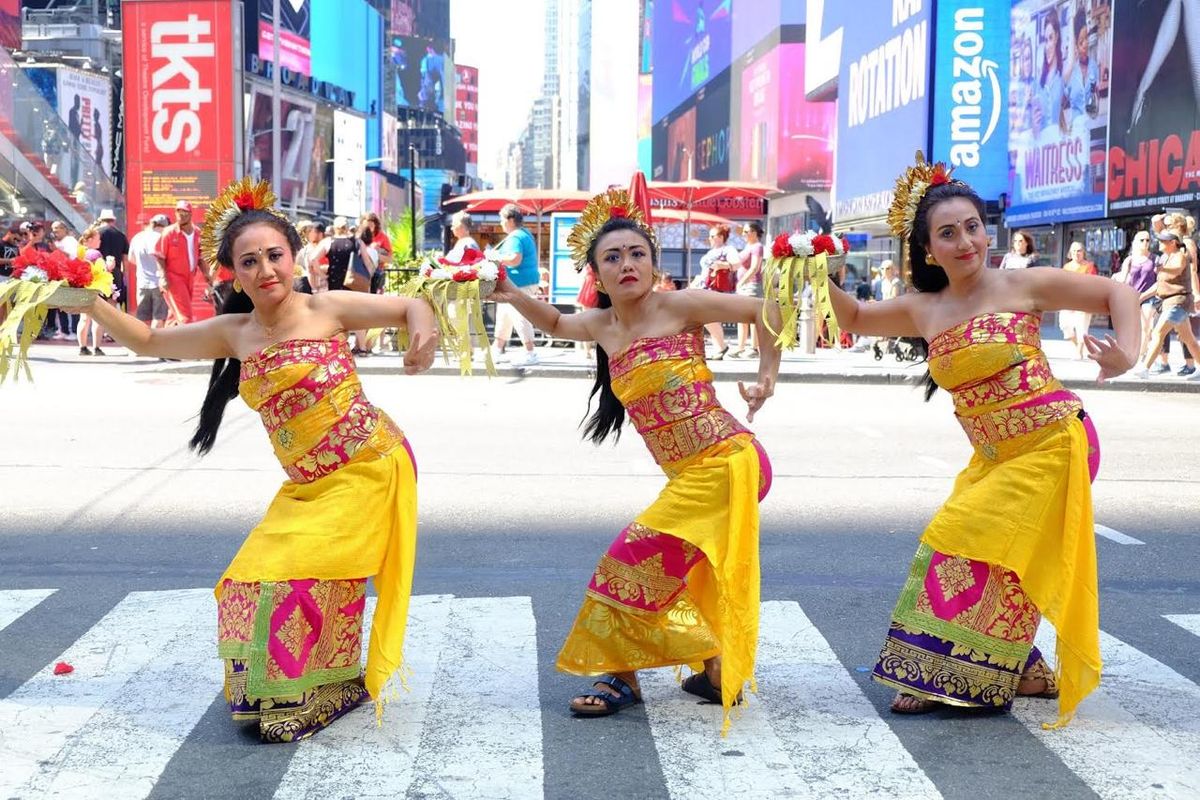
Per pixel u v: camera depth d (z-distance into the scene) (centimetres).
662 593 453
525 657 527
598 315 484
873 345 1872
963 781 399
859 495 870
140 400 1330
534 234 2628
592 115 12069
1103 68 2339
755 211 3297
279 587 430
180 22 1986
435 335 455
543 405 1334
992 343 452
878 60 3127
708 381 465
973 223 459
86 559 689
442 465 973
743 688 490
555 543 725
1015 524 444
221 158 2000
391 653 441
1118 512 820
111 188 2988
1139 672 509
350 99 7650
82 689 486
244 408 1276
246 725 446
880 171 3095
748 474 452
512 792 390
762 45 5247
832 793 389
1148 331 1641
